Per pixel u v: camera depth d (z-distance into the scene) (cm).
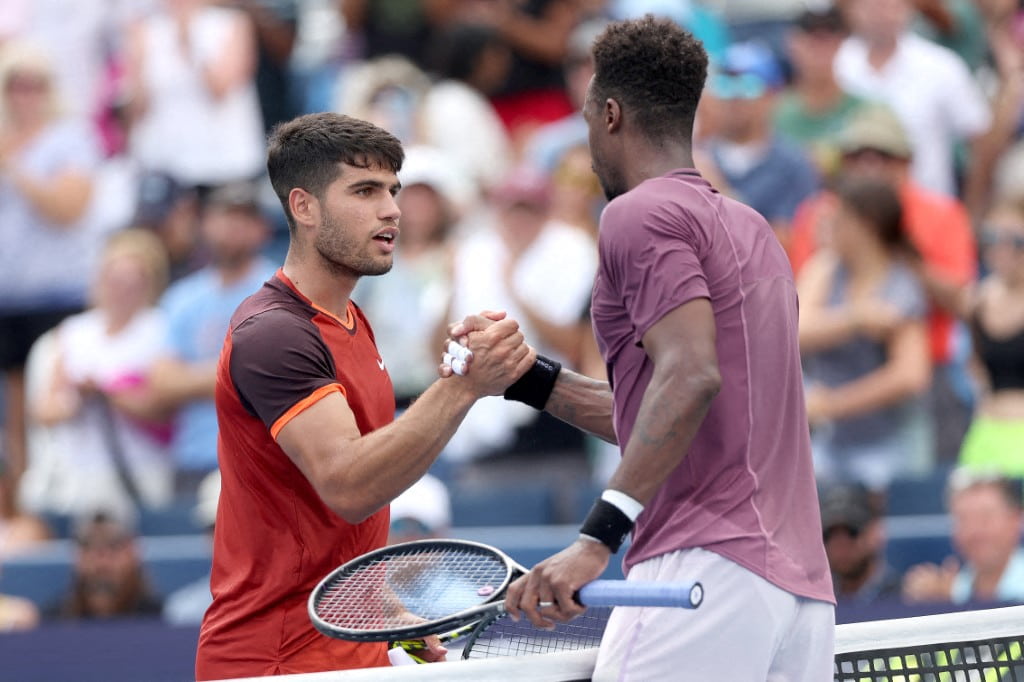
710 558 1008
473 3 3575
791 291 1079
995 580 2302
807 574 1035
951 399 2659
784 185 2931
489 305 2795
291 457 1137
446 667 1044
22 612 2598
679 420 972
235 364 1162
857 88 3188
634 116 1073
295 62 3666
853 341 2591
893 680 1178
